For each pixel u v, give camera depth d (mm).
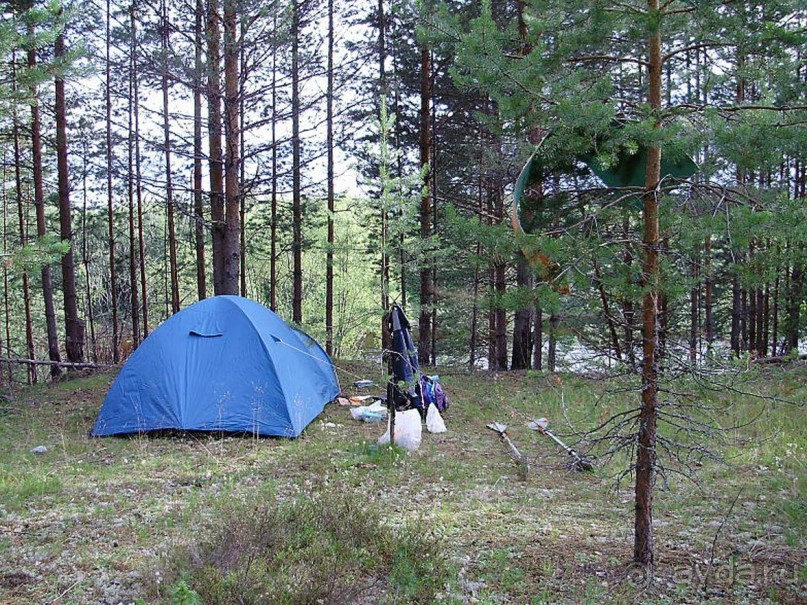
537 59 3609
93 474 6398
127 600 3674
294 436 7852
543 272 3688
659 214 3658
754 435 7391
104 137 16047
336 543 4051
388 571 3893
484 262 3869
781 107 3504
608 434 4363
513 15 12594
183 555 3980
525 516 5277
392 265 7996
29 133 14672
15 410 9633
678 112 3662
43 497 5660
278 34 10828
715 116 3432
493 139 13367
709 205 3619
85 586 3873
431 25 3867
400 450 7176
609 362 3916
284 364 8570
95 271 25219
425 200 13438
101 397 10484
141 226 18484
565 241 3529
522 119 3865
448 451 7457
